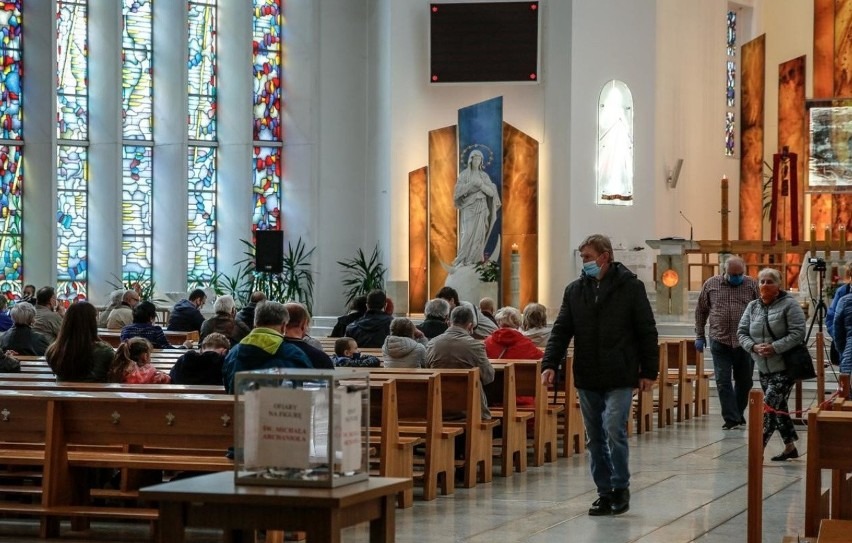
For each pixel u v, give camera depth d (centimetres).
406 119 2702
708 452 1284
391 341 1152
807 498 689
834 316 1227
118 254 2662
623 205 2642
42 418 850
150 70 2723
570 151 2606
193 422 825
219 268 2767
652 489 1045
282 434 504
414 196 2698
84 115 2677
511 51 2642
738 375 1486
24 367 1211
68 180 2669
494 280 2597
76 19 2666
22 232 2619
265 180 2798
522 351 1250
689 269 2594
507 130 2664
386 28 2709
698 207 2848
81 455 860
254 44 2792
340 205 2802
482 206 2616
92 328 1005
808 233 2861
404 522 898
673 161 2759
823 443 686
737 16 2981
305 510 488
